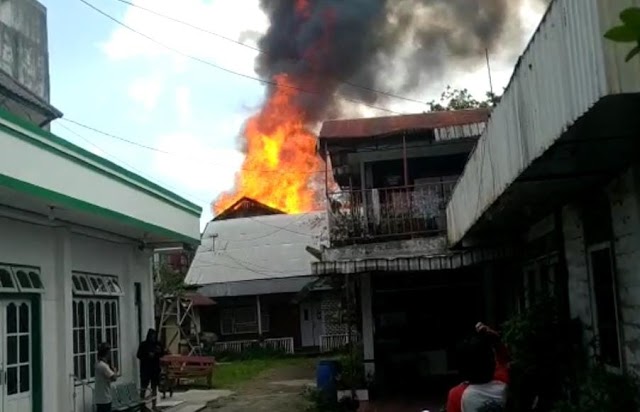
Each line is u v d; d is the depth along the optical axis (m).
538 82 4.94
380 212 15.12
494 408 3.91
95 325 13.38
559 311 8.30
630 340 6.25
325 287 29.47
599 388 6.35
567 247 8.32
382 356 15.73
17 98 16.34
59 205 10.24
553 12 4.42
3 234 10.17
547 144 4.79
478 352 4.04
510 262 13.23
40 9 21.20
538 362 8.00
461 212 10.55
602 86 3.67
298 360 28.97
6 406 10.06
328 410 13.38
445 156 17.16
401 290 15.99
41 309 11.16
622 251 6.32
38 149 9.46
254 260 34.81
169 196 15.02
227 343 31.75
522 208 8.38
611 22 3.61
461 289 15.88
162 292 26.50
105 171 11.70
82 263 12.90
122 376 14.47
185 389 19.14
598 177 6.41
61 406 11.48
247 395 17.64
